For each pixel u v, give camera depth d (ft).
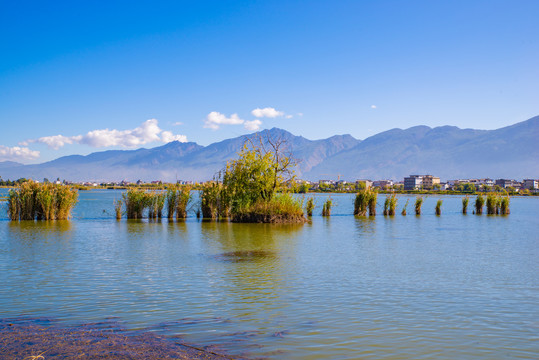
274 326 31.50
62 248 70.13
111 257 61.62
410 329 31.17
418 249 71.97
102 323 31.86
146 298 38.83
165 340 28.40
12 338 28.50
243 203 125.49
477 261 60.18
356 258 62.23
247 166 129.18
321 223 125.18
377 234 95.61
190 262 58.03
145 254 64.59
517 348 27.78
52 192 124.98
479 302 38.60
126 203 132.87
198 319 32.99
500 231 103.91
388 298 39.70
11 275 48.55
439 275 50.29
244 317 33.55
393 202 161.07
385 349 27.35
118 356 25.52
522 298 40.09
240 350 26.81
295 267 54.80
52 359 25.03
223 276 48.85
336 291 42.22
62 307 35.88
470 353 26.91
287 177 131.64
